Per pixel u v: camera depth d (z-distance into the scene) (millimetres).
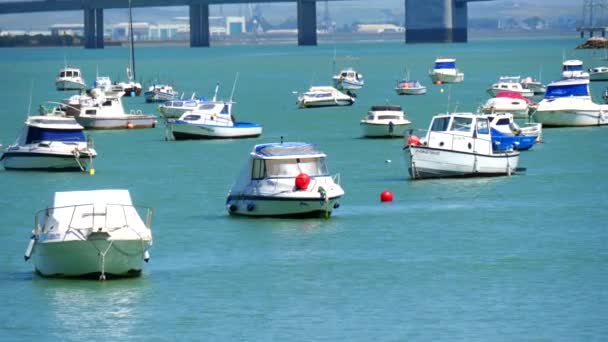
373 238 163125
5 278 141000
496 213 182875
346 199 197625
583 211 184500
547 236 164625
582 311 125812
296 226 171250
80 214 138375
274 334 119562
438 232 167750
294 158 174625
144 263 148750
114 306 129000
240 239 162750
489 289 135375
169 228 172125
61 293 133625
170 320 124125
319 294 134250
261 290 135500
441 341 116562
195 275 142625
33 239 139250
